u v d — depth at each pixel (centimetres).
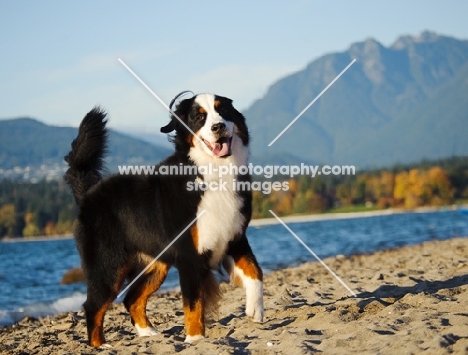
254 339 425
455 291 472
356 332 406
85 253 482
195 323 449
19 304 719
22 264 1559
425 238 1642
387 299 480
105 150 504
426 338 387
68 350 469
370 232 2319
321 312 459
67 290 880
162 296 653
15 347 495
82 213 484
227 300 571
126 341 473
